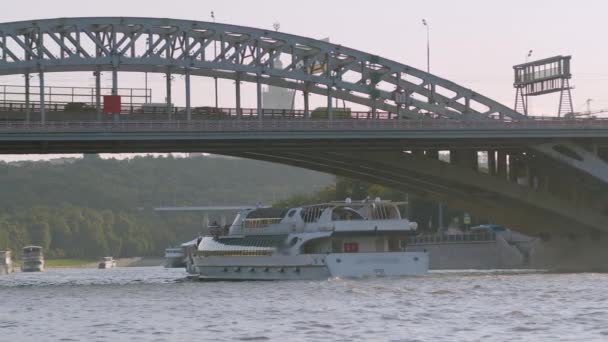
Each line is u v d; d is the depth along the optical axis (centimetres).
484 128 19125
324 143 19100
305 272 15438
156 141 18250
